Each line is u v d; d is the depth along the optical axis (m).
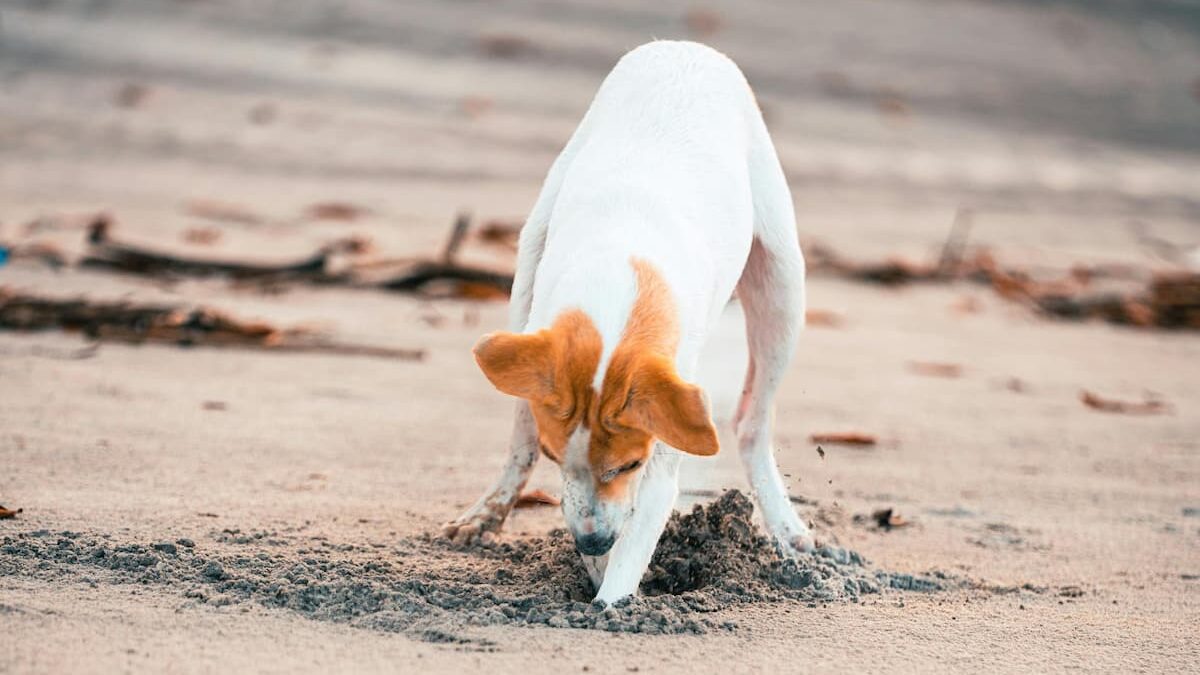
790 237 2.86
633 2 11.64
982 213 8.12
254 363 3.67
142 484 2.92
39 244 4.79
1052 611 2.70
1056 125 10.77
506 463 2.85
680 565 2.75
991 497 3.18
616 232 2.58
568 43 10.38
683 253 2.60
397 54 9.63
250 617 2.49
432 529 2.84
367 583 2.59
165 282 4.51
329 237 5.60
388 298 4.67
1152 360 4.86
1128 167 9.96
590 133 2.81
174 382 3.48
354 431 3.28
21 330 3.82
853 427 3.54
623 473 2.47
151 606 2.50
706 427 2.39
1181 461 3.45
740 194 2.76
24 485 2.88
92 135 7.33
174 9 9.90
